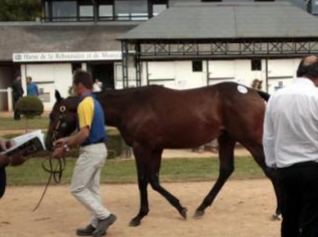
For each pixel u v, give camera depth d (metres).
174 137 8.36
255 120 8.34
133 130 8.30
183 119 8.31
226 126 8.52
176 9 19.67
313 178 5.18
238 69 26.30
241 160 14.34
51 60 36.34
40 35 40.16
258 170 12.67
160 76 27.11
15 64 37.88
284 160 5.26
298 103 5.17
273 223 8.20
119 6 42.69
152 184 8.48
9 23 41.25
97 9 42.62
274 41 19.72
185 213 8.52
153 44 20.30
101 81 37.88
